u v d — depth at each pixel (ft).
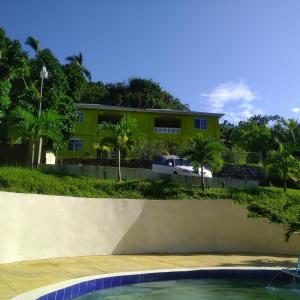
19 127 75.36
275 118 237.25
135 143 79.92
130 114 134.82
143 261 41.47
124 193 69.21
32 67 96.89
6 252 36.32
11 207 37.19
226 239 51.62
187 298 29.27
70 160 101.55
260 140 162.71
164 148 114.83
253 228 52.24
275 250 51.34
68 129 95.40
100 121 136.77
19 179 66.08
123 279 31.86
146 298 28.76
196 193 71.92
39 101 82.28
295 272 34.88
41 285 27.43
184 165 86.84
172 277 34.53
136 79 218.79
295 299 29.58
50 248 40.86
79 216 44.09
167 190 71.31
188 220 50.96
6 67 91.56
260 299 29.53
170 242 49.62
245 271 36.50
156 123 142.72
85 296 28.22
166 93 221.05
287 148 82.89
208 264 40.68
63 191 65.72
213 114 139.23
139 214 48.78
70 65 105.70
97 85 222.28
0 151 88.43
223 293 31.12
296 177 82.23
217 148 74.33
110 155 117.80
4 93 86.07
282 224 52.08
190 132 138.00
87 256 43.55
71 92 102.68
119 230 47.14
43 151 91.91
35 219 39.63
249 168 100.32
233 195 72.33
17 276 30.37
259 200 71.20
